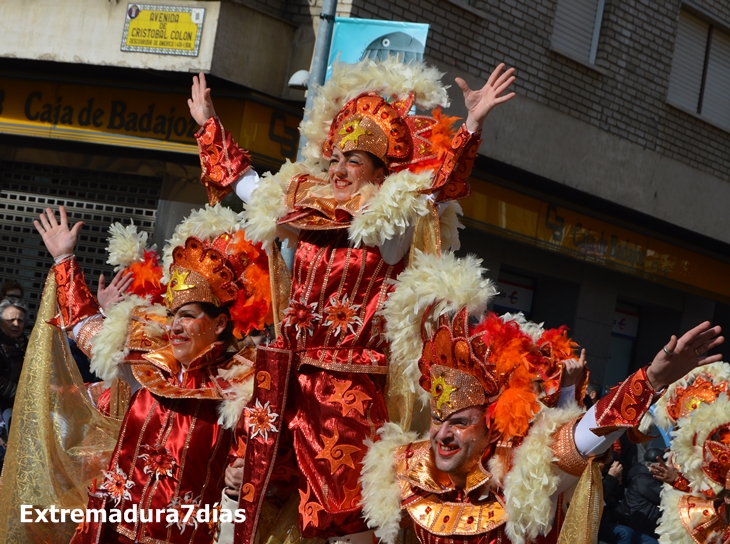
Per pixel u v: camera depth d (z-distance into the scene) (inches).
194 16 344.8
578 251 450.9
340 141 144.2
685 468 194.2
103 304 188.5
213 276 167.0
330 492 140.1
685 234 500.1
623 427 118.8
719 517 193.5
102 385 204.4
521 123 404.8
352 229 137.7
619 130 449.1
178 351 167.6
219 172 167.8
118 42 356.2
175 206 382.9
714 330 115.2
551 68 415.2
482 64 388.8
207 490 166.7
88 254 396.8
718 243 513.7
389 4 353.4
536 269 448.5
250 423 146.1
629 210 462.0
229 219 171.5
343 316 142.7
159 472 165.6
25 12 369.1
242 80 350.0
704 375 205.6
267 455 143.9
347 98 152.3
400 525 136.4
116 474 168.4
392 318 136.5
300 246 147.6
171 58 348.2
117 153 391.2
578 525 119.9
